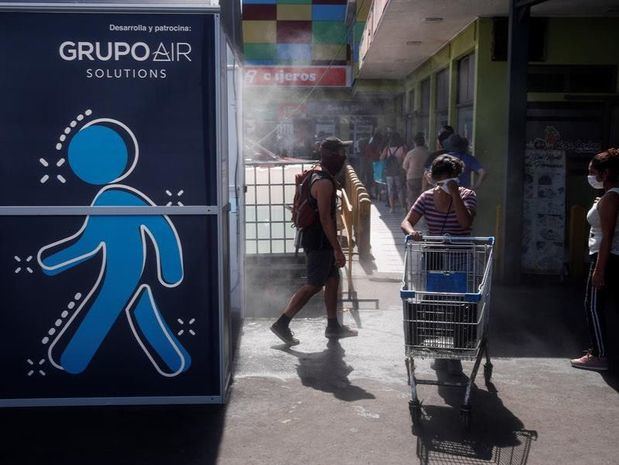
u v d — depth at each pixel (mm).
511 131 9234
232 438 4777
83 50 4816
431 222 5855
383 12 10875
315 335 7059
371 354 6496
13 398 5062
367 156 20703
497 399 5461
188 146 4914
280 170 9008
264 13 23828
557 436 4824
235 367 6137
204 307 5055
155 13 4812
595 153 10820
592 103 10766
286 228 9000
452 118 13750
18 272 4961
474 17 11141
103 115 4867
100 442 4727
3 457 4516
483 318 5234
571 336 7090
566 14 10469
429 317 5027
